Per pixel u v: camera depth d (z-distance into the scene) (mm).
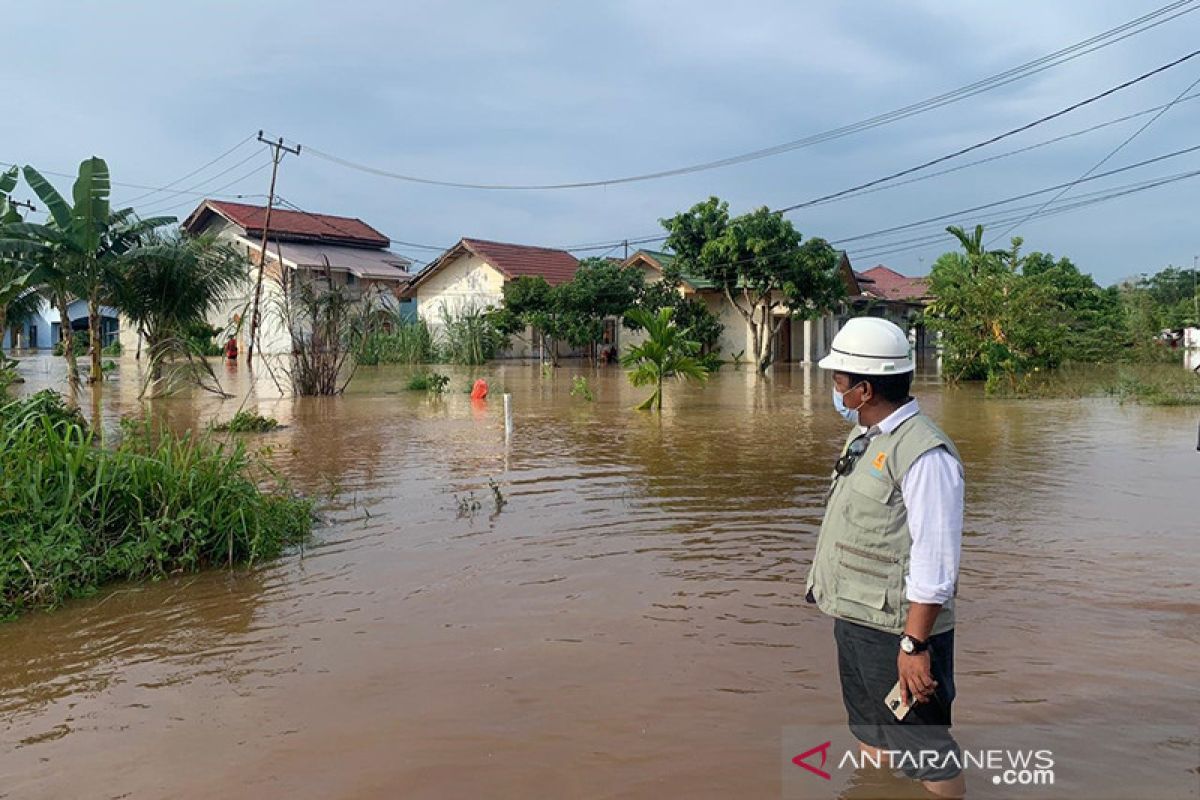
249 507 6684
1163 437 12992
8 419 8391
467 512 7941
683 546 6711
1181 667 4234
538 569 6109
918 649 2771
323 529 7367
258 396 20453
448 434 13594
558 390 22797
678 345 17484
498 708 3898
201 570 6254
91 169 18406
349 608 5336
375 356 36469
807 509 8008
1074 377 28172
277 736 3684
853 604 2967
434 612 5234
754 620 5031
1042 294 24672
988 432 13828
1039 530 7082
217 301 21172
